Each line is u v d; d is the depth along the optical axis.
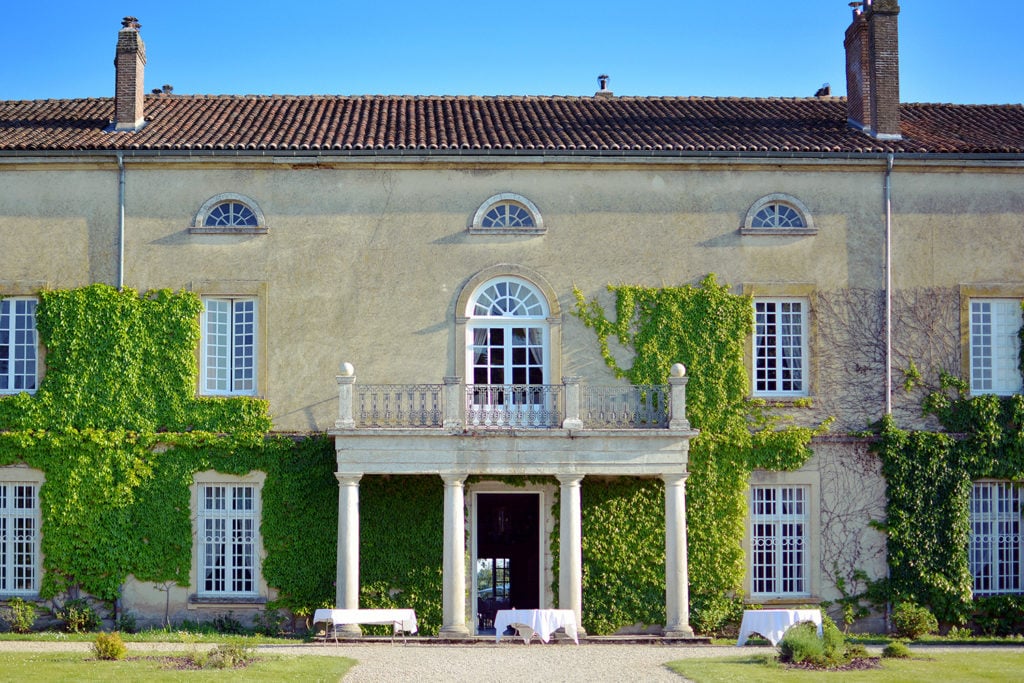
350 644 25.72
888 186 29.58
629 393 28.47
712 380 28.84
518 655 23.67
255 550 28.39
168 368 28.55
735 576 28.42
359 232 28.95
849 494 28.88
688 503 28.50
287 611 28.14
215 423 28.42
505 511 29.20
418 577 28.19
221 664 20.98
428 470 26.83
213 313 29.00
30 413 28.41
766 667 21.48
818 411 29.00
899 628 27.58
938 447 28.91
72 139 29.23
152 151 28.66
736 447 28.70
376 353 28.72
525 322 28.95
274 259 28.89
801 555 28.92
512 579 29.02
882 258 29.47
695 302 29.02
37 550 28.45
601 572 28.31
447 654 23.75
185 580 28.17
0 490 28.58
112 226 28.89
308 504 28.28
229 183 29.02
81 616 27.83
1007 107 33.47
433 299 28.84
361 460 26.84
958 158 29.45
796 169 29.45
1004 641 27.00
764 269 29.25
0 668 20.70
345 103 32.22
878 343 29.27
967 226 29.67
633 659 23.11
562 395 28.12
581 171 29.22
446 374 28.67
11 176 29.02
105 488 28.22
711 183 29.34
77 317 28.59
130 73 30.31
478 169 29.12
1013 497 29.38
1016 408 29.16
